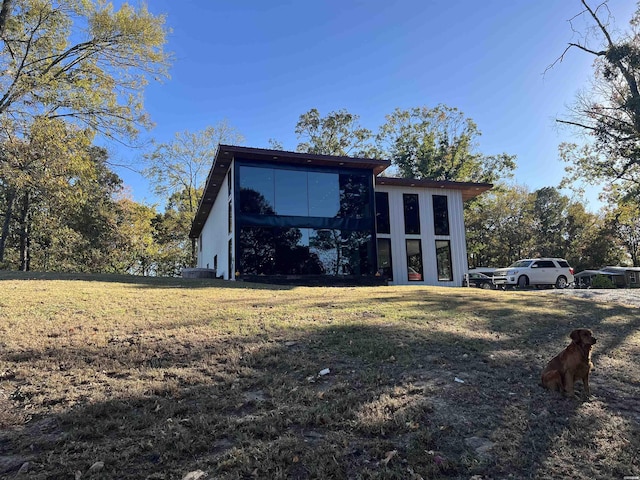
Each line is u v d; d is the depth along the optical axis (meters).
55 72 20.14
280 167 18.09
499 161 36.44
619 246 47.56
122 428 3.34
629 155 24.91
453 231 22.84
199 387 4.21
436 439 3.30
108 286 11.39
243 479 2.72
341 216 18.67
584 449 3.21
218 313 7.77
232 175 17.80
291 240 17.67
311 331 6.43
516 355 5.58
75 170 18.28
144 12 20.36
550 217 49.84
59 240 31.95
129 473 2.75
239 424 3.44
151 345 5.57
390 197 21.98
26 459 2.90
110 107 20.58
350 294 11.31
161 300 9.23
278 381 4.43
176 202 40.75
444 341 6.05
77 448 3.03
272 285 13.82
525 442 3.29
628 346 6.44
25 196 29.38
